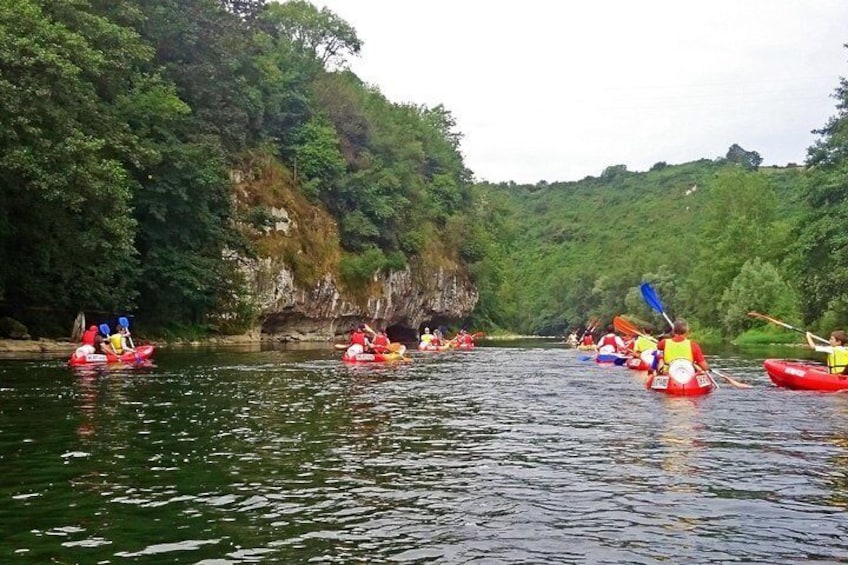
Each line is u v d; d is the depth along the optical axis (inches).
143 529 198.1
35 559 173.8
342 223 2150.6
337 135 2313.0
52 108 821.9
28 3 832.9
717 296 2677.2
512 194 7618.1
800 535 195.2
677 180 6363.2
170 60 1552.7
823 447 322.3
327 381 641.6
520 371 837.2
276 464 282.8
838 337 602.5
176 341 1448.1
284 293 1814.7
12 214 978.1
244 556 177.6
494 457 299.6
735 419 412.8
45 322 1175.0
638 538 192.4
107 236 987.9
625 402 502.0
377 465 282.5
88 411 419.2
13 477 256.7
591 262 5177.2
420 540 190.7
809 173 1667.1
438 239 2812.5
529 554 179.9
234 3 2177.7
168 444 321.4
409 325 2568.9
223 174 1535.4
